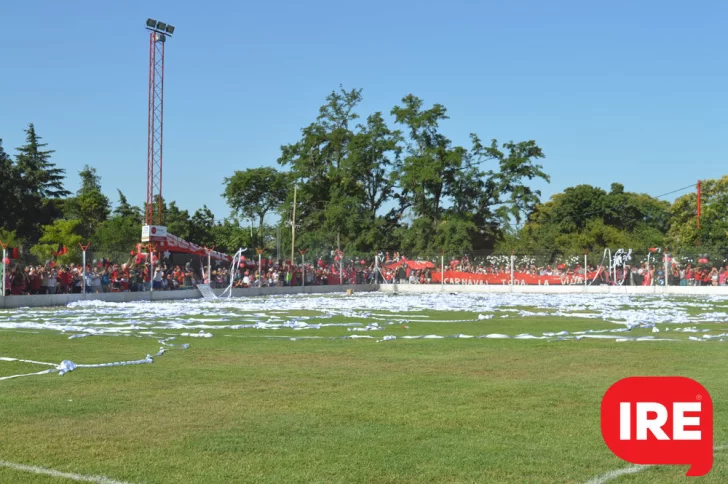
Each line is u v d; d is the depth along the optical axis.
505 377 12.23
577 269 56.12
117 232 66.56
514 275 57.62
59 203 82.50
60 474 6.88
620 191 94.06
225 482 6.68
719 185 79.69
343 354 15.36
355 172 79.31
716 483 6.67
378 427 8.72
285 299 42.53
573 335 19.44
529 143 78.25
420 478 6.80
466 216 77.00
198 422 8.97
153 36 63.09
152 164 62.94
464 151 78.62
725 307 33.81
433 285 58.41
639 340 18.12
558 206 89.69
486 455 7.52
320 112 82.25
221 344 17.38
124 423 8.91
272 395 10.66
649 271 52.94
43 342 18.02
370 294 52.62
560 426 8.73
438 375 12.46
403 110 79.81
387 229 79.50
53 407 9.82
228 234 83.06
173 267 46.62
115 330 21.03
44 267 36.69
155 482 6.68
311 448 7.79
